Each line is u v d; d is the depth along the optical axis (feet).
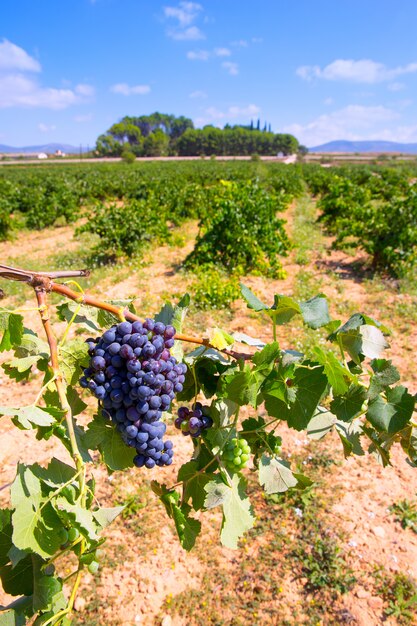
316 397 4.48
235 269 33.73
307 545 11.84
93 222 41.83
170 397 4.23
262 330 23.95
